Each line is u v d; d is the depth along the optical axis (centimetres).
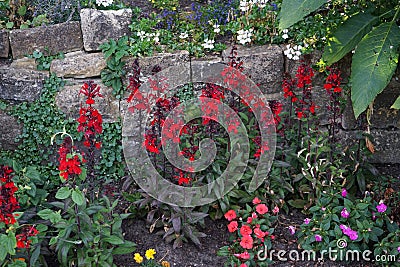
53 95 378
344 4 403
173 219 306
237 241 309
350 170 354
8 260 263
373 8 349
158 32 400
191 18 427
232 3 445
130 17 396
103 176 381
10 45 385
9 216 249
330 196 322
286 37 388
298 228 329
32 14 420
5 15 412
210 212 338
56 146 382
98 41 389
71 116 381
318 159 348
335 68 358
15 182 308
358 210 311
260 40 402
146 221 328
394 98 385
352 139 395
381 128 395
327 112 393
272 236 306
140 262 299
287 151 338
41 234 286
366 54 312
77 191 262
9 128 378
